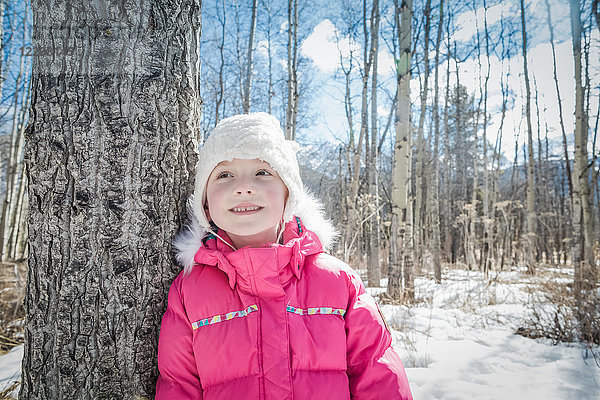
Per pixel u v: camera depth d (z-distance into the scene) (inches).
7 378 78.5
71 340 42.9
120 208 44.1
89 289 43.1
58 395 42.8
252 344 42.5
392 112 447.2
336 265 50.8
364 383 46.0
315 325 45.5
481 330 127.3
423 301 196.4
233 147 45.8
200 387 42.9
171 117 48.1
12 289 166.4
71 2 43.4
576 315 119.9
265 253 45.3
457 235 559.2
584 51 294.8
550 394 78.7
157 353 45.9
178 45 49.3
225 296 45.2
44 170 43.2
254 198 45.9
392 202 209.5
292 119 317.1
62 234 43.2
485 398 76.9
